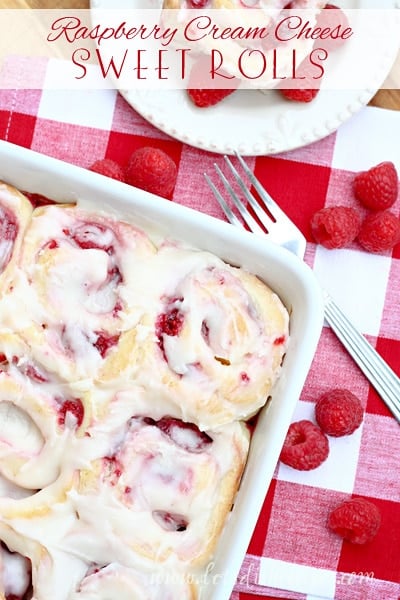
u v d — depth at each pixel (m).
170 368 0.66
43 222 0.67
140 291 0.66
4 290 0.66
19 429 0.66
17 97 0.75
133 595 0.65
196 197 0.75
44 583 0.65
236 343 0.66
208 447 0.66
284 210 0.75
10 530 0.65
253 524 0.65
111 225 0.67
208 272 0.67
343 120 0.74
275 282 0.67
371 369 0.74
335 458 0.75
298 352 0.66
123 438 0.66
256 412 0.67
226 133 0.74
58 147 0.75
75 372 0.65
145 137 0.75
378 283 0.75
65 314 0.66
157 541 0.65
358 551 0.74
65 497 0.65
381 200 0.74
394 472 0.75
